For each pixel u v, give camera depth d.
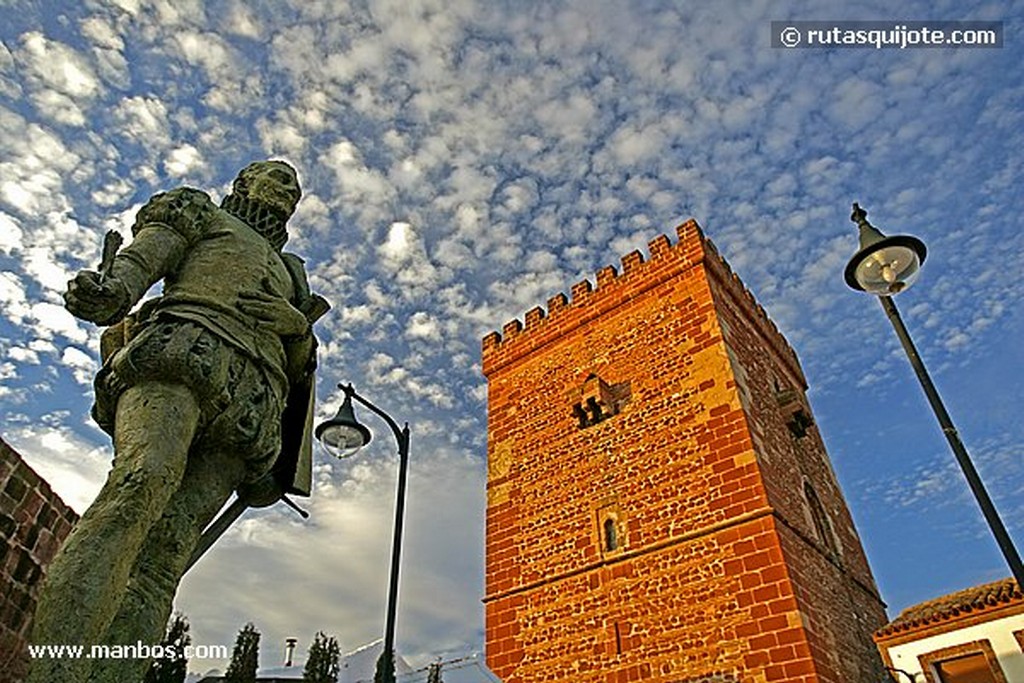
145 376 4.70
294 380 5.95
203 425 4.92
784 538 18.38
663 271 25.14
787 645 16.50
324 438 12.55
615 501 21.81
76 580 3.71
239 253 5.76
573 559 21.83
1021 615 17.31
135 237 5.43
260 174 6.76
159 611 4.55
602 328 25.97
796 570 17.98
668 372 22.95
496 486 25.73
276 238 6.51
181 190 5.87
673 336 23.59
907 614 20.59
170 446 4.47
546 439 25.17
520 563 23.20
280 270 6.11
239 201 6.54
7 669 7.43
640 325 24.80
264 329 5.45
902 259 9.77
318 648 32.38
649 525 20.59
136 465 4.28
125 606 4.37
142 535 4.14
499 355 29.22
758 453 19.81
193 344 4.82
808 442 26.27
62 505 8.41
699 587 18.62
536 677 20.70
